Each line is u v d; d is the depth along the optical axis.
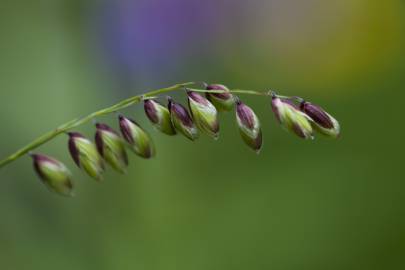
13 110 0.27
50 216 0.26
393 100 0.34
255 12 0.37
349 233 0.29
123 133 0.18
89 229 0.27
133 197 0.29
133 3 0.33
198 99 0.17
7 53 0.29
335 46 0.38
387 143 0.32
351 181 0.30
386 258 0.28
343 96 0.37
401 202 0.29
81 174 0.28
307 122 0.17
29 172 0.26
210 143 0.32
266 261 0.28
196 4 0.34
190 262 0.28
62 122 0.28
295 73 0.38
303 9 0.38
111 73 0.31
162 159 0.30
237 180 0.31
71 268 0.25
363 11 0.39
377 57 0.38
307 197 0.29
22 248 0.25
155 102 0.17
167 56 0.33
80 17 0.32
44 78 0.29
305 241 0.28
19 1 0.31
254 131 0.17
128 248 0.27
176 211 0.29
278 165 0.31
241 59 0.36
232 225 0.29
